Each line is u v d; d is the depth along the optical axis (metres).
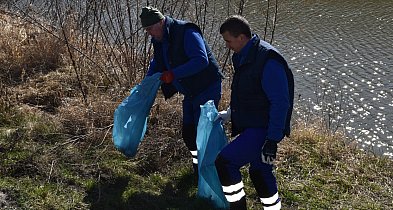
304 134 5.69
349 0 18.81
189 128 4.68
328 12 17.25
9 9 8.20
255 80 3.63
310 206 4.53
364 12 17.38
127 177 4.76
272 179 3.97
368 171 5.13
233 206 3.97
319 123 6.36
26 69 6.74
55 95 6.13
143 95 4.65
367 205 4.55
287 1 18.30
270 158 3.58
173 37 4.27
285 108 3.54
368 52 13.91
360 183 4.91
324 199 4.63
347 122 9.94
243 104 3.75
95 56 6.96
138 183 4.71
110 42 7.15
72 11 7.37
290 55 13.64
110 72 6.68
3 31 7.34
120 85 6.37
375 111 10.51
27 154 4.84
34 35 7.27
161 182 4.77
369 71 12.69
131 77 6.48
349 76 12.41
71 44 6.97
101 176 4.71
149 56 6.56
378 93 11.46
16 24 7.76
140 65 6.69
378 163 5.35
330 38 14.91
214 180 4.23
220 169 3.85
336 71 12.72
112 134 5.05
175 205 4.44
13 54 6.85
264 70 3.57
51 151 4.96
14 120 5.51
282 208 4.49
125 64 6.73
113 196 4.46
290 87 3.67
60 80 6.44
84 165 4.82
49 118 5.59
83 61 6.77
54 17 7.49
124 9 7.11
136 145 4.81
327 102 10.86
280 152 5.33
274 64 3.57
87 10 7.05
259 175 3.93
